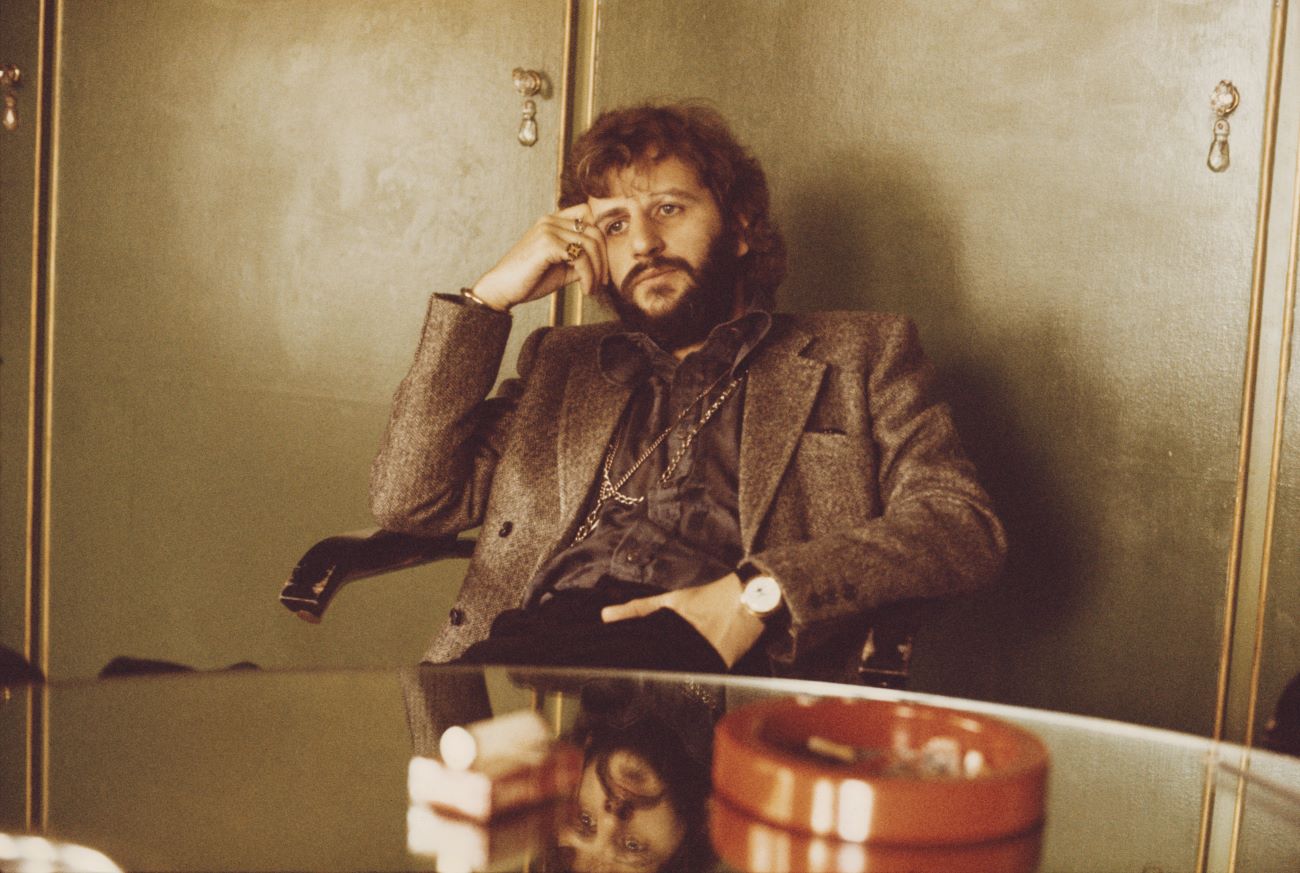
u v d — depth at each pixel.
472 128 2.60
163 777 0.88
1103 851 0.81
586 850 0.76
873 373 1.79
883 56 2.28
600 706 1.08
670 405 1.81
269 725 1.01
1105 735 1.08
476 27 2.58
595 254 1.86
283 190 2.75
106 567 2.92
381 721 1.02
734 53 2.39
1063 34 2.14
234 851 0.76
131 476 2.89
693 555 1.70
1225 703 2.08
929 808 0.71
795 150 2.36
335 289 2.72
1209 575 2.08
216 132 2.78
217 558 2.84
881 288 2.31
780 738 0.79
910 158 2.27
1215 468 2.06
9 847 0.76
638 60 2.47
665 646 1.46
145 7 2.81
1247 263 2.03
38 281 2.91
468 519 1.96
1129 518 2.13
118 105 2.84
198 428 2.84
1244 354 2.03
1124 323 2.12
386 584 2.71
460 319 1.88
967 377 2.25
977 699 2.26
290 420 2.77
